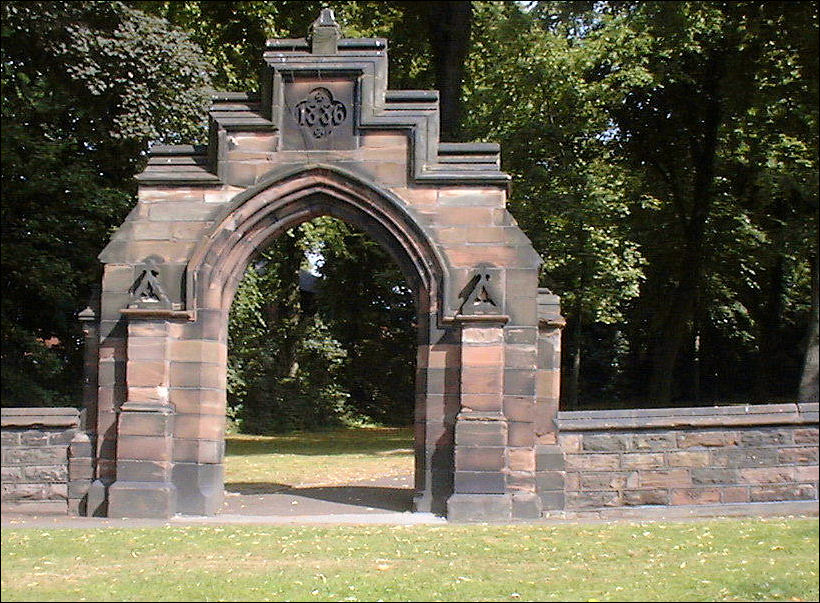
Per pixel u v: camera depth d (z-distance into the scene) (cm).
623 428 1511
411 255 1487
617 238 3291
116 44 2397
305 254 3841
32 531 1333
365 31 3297
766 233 3606
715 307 4050
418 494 1488
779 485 1508
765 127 3275
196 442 1484
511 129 3116
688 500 1503
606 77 3081
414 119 1496
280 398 3697
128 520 1434
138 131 2442
